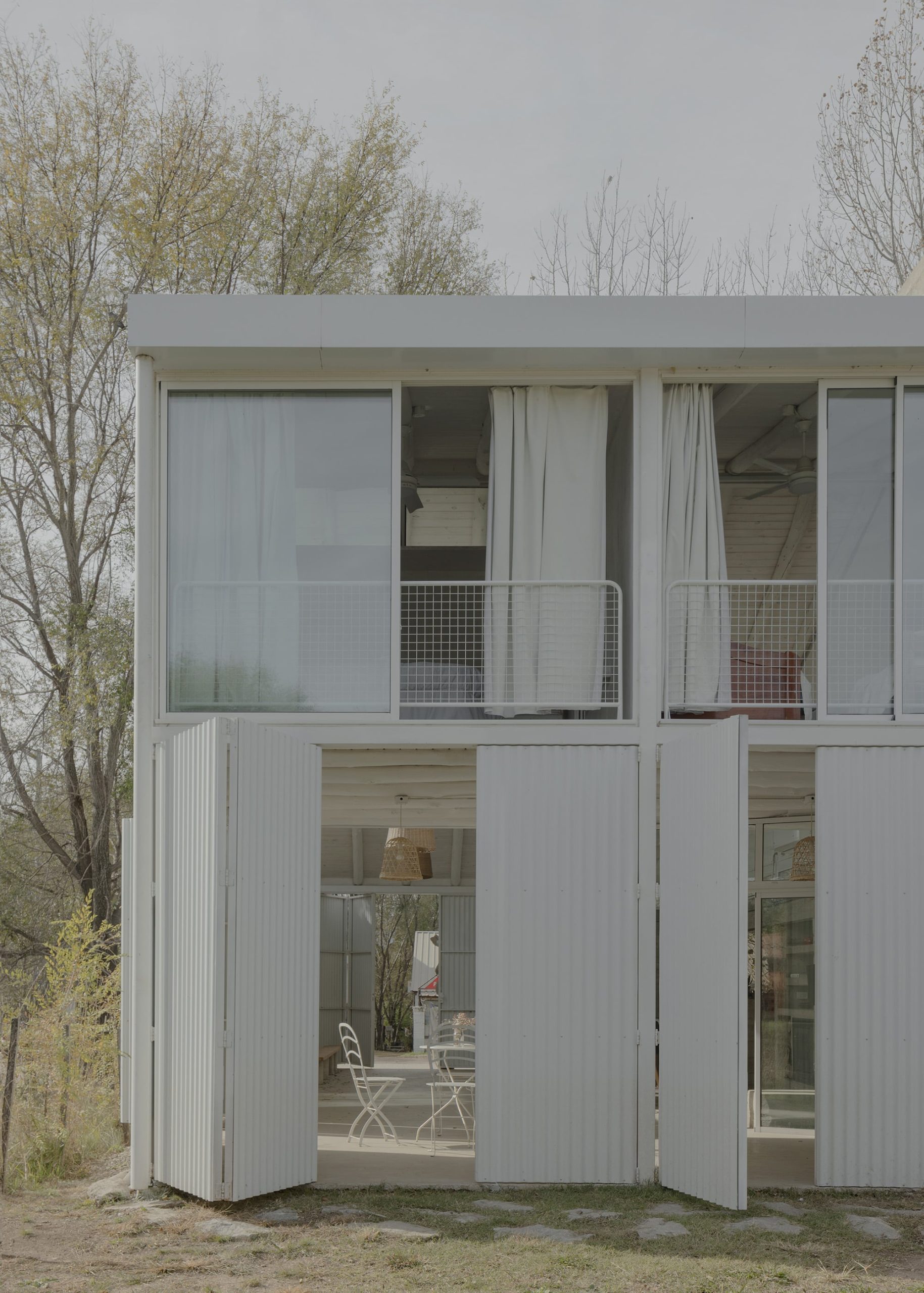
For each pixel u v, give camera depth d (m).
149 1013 7.68
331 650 8.15
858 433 8.26
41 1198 7.52
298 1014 7.50
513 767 7.91
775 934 10.16
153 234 16.83
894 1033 7.62
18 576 17.23
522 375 8.28
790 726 7.96
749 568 12.09
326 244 19.16
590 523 8.45
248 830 7.17
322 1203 7.11
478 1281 5.62
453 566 10.83
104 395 17.52
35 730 16.77
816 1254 6.06
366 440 8.26
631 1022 7.73
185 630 8.16
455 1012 15.48
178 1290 5.52
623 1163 7.64
